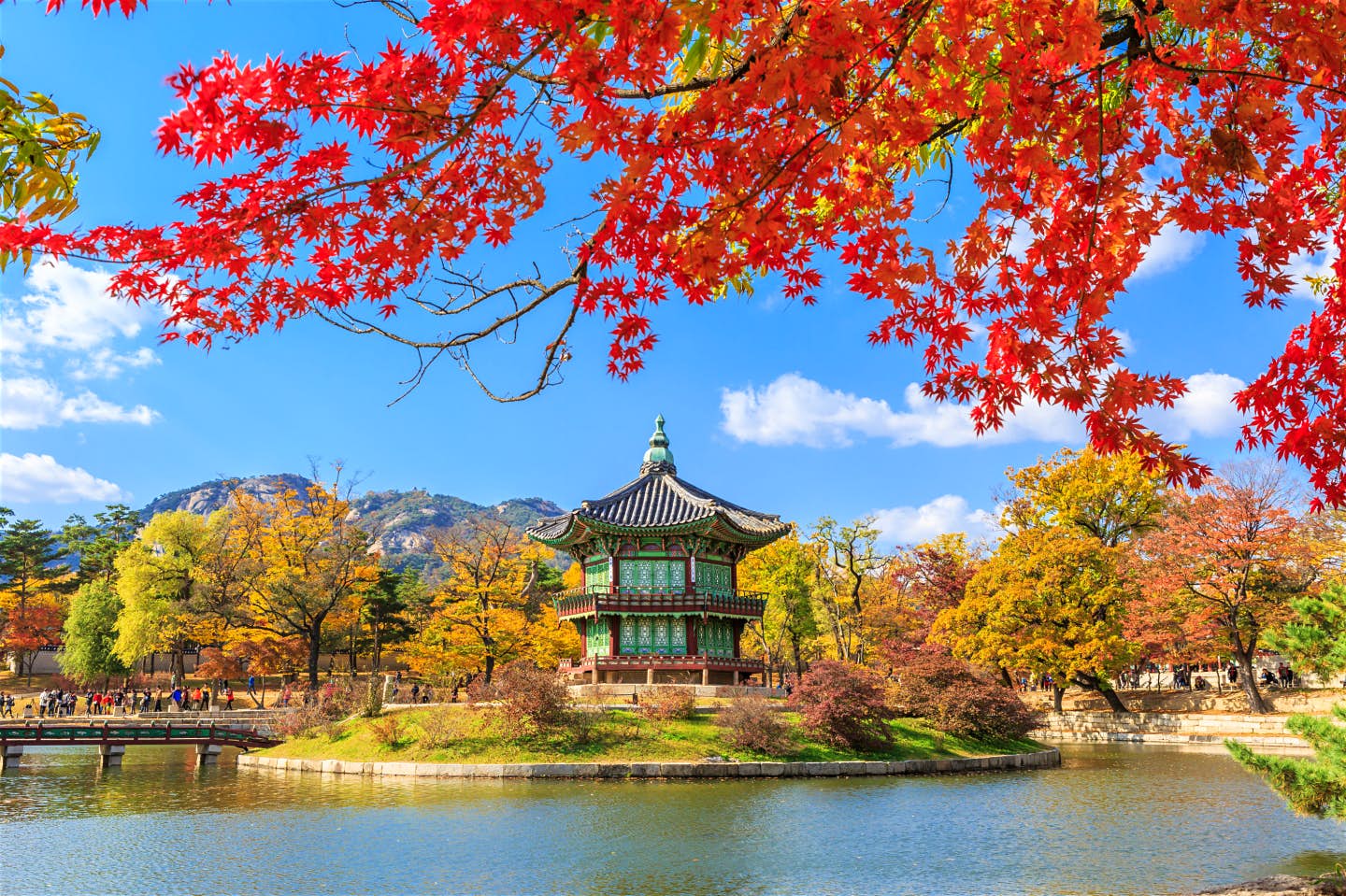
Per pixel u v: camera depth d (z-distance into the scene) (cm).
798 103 486
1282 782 1633
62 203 404
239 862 2031
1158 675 7219
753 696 4247
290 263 507
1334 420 573
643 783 3297
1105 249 567
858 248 567
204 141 439
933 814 2609
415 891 1780
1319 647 1691
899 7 466
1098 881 1795
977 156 577
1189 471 551
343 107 453
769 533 5338
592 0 424
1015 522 6372
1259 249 589
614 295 578
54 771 4088
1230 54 546
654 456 5862
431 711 4238
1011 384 582
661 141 495
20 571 10775
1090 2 467
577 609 5047
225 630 7094
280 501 7038
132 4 362
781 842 2209
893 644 6894
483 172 535
